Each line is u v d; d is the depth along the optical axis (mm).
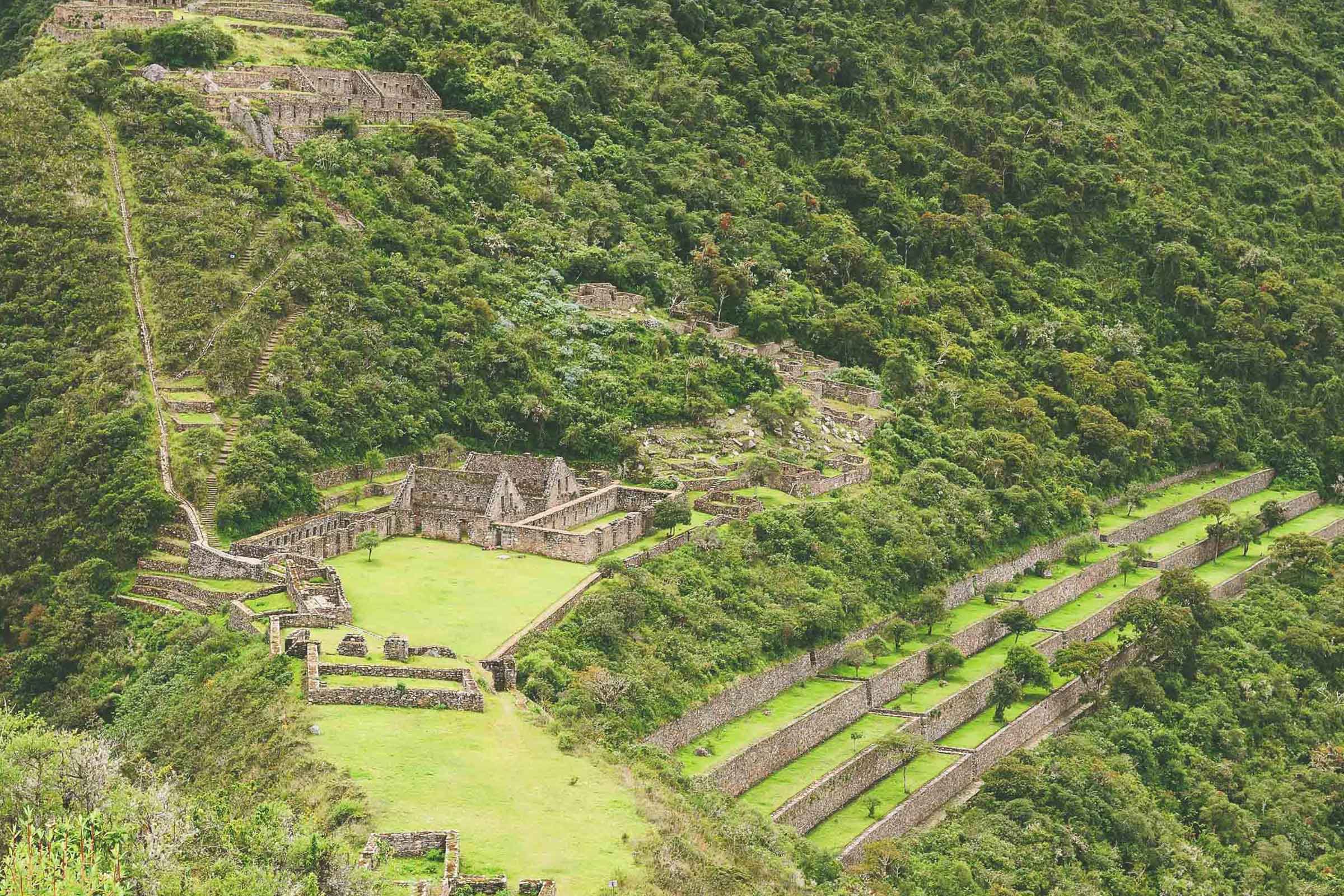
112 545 199250
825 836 176125
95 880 99562
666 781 154125
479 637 171375
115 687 173250
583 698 163375
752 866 142625
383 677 155875
